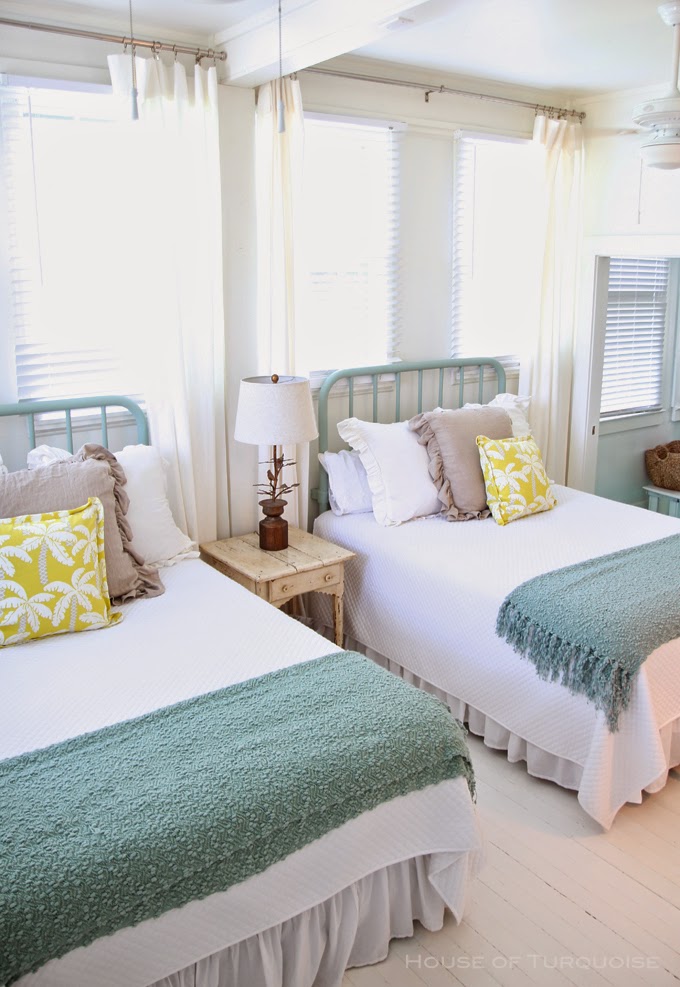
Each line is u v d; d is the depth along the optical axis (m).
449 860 2.10
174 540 3.07
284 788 1.81
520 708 2.78
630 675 2.47
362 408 3.98
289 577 3.11
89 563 2.54
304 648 2.44
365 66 3.59
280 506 3.31
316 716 2.05
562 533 3.34
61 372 3.10
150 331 3.16
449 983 2.03
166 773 1.83
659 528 3.39
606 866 2.41
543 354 4.52
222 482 3.50
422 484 3.55
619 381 5.18
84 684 2.22
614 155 4.31
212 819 1.71
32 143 2.90
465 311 4.28
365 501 3.64
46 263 3.01
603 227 4.43
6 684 2.22
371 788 1.91
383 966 2.09
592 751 2.51
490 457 3.51
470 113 4.03
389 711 2.07
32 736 1.99
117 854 1.62
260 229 3.38
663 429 5.55
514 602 2.76
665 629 2.58
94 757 1.89
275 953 1.88
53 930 1.52
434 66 3.68
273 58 2.86
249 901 1.78
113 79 2.90
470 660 2.94
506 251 4.38
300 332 3.65
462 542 3.27
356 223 3.77
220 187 3.21
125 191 3.10
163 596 2.78
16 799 1.75
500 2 2.75
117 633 2.52
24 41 2.78
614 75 3.86
